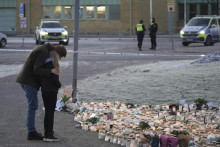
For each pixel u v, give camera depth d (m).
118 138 9.82
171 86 16.42
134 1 76.12
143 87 16.55
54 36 48.97
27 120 10.06
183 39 45.88
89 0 78.94
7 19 81.44
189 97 14.53
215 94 14.88
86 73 22.45
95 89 16.61
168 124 10.77
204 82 16.81
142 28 38.81
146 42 54.78
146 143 9.34
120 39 64.38
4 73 22.41
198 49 39.81
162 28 79.38
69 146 9.62
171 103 13.81
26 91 9.91
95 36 75.25
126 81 18.14
